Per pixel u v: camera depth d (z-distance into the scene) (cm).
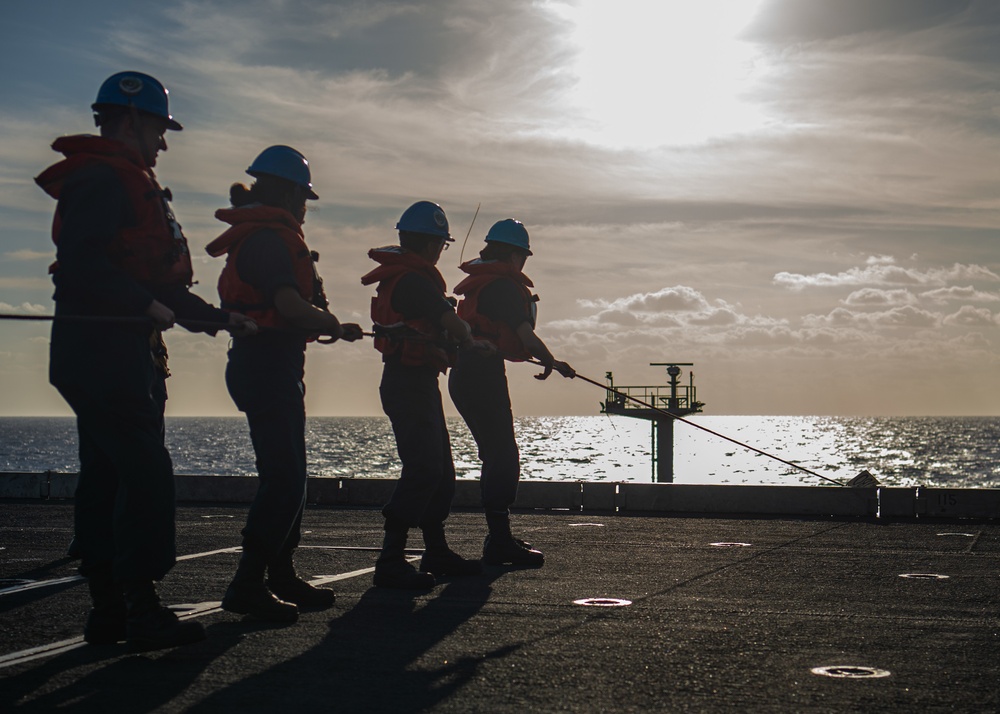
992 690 360
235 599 490
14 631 466
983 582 619
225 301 523
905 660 407
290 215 526
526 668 390
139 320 417
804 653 418
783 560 723
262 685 364
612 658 408
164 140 464
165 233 441
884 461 9938
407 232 651
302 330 515
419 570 666
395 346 627
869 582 618
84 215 415
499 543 710
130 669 389
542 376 770
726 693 354
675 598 557
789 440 17950
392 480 1220
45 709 332
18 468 9369
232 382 520
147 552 423
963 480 7062
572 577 645
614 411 2095
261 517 498
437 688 360
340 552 779
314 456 10819
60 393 432
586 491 1161
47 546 822
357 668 390
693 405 2078
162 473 429
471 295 744
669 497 1140
